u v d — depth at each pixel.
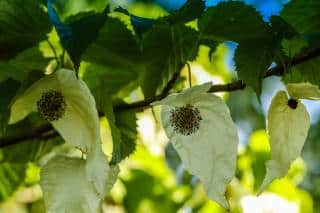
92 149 0.57
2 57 0.68
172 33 0.68
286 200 0.99
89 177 0.56
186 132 0.58
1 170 0.82
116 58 0.71
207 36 0.67
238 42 0.65
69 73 0.58
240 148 1.02
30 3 0.65
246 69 0.64
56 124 0.59
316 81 0.68
